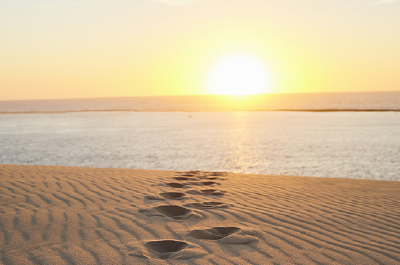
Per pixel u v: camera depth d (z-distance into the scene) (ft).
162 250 7.75
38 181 15.83
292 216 10.47
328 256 7.35
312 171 30.25
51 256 7.18
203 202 12.09
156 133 70.64
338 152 41.50
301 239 8.39
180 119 121.39
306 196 13.70
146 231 8.80
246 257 7.22
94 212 10.56
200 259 7.08
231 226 9.33
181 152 43.24
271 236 8.57
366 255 7.43
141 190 13.99
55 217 10.00
